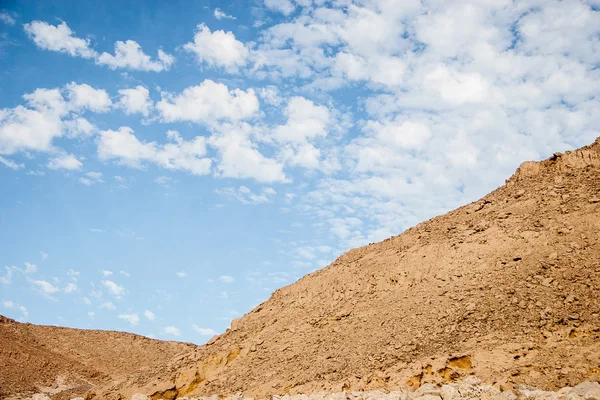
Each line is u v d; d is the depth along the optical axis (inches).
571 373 1218.6
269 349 1857.8
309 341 1792.6
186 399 1610.5
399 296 1786.4
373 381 1397.6
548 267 1547.7
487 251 1740.9
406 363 1434.5
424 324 1568.7
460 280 1688.0
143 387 1945.1
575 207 1723.7
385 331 1628.9
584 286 1439.5
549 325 1370.6
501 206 1951.3
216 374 1860.2
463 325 1491.1
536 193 1900.8
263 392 1595.7
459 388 1206.3
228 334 2105.1
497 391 1162.6
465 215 2060.8
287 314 2041.1
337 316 1840.6
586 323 1339.8
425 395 1200.8
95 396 2062.0
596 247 1540.4
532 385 1215.6
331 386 1462.8
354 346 1635.1
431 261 1852.9
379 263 2030.0
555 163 2033.7
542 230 1690.5
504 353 1333.7
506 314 1459.2
